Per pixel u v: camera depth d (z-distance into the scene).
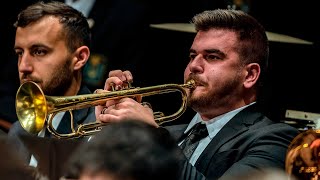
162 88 8.11
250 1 11.82
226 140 8.10
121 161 4.02
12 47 13.02
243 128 8.19
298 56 10.84
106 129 4.36
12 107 12.33
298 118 9.95
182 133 8.94
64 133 8.79
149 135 4.22
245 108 8.41
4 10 13.29
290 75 10.85
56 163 8.10
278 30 11.84
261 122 8.27
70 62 9.12
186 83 8.33
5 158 5.49
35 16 8.97
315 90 10.80
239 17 8.43
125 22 12.57
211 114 8.43
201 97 8.27
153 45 11.59
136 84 12.07
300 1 11.66
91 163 4.02
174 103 11.35
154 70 11.71
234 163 7.68
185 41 11.30
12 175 5.52
